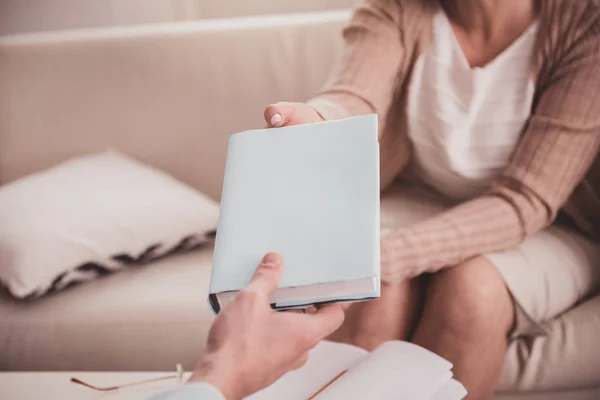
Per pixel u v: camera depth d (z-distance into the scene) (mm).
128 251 1358
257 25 1573
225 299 625
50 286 1296
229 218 669
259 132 754
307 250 617
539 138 1067
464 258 1000
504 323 976
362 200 645
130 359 1246
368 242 605
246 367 549
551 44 1100
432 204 1276
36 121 1666
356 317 1001
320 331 594
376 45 1193
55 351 1263
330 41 1517
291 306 618
